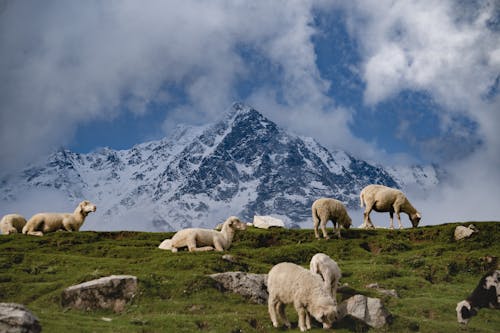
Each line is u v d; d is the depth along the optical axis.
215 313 26.92
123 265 34.50
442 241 45.69
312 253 41.09
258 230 49.88
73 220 47.31
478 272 37.59
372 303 25.20
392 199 49.41
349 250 42.66
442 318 27.56
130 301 27.81
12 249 41.41
